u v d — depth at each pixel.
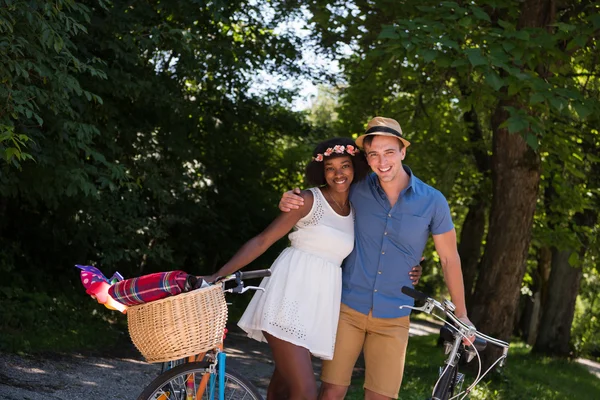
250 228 19.84
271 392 4.70
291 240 4.59
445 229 4.68
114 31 10.03
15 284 13.39
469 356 4.24
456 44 7.78
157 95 11.65
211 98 15.92
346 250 4.57
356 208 4.67
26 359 8.88
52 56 7.56
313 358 13.31
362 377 11.48
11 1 6.62
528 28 8.48
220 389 4.01
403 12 9.90
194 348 3.76
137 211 13.85
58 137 9.28
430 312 4.12
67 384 7.79
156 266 18.34
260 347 14.05
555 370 16.81
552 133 10.62
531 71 8.38
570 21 9.70
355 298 4.66
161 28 10.65
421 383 10.22
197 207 16.38
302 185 21.66
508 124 7.95
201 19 12.03
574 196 13.70
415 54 8.00
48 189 9.44
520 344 24.09
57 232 14.37
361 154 4.67
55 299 12.92
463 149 16.11
